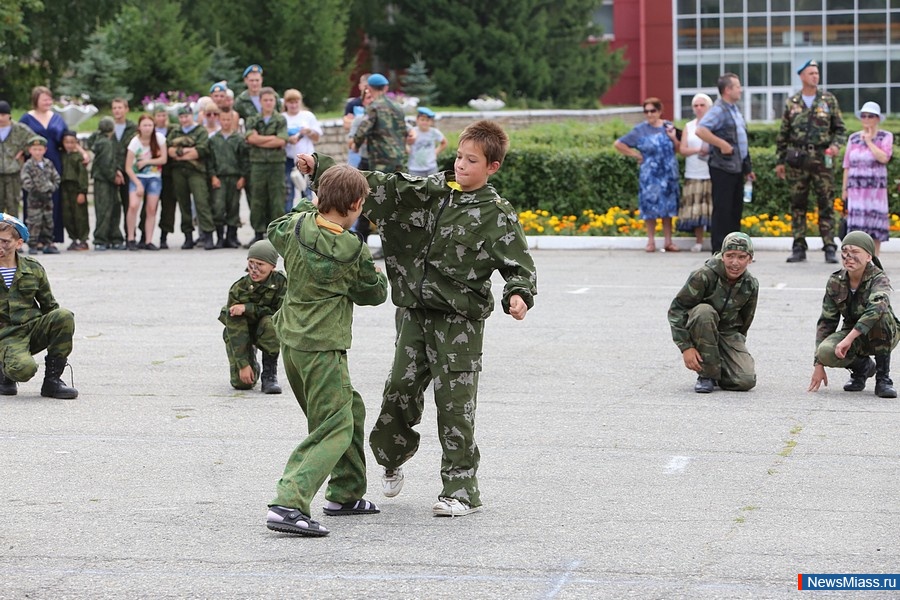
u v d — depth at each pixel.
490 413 10.66
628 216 23.86
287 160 22.92
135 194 22.75
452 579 6.66
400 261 7.69
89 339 14.37
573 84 66.06
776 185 23.45
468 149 7.52
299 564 6.93
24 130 22.34
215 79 49.50
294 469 7.43
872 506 7.93
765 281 18.09
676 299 11.50
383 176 7.65
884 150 19.34
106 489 8.48
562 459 9.17
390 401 7.84
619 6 70.88
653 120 21.45
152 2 48.03
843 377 12.07
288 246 7.48
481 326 7.73
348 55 66.44
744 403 10.98
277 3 53.94
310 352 7.41
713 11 58.62
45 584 6.67
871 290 11.07
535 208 24.55
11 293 11.38
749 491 8.30
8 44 49.34
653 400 11.12
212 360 13.14
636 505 8.02
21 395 11.54
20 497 8.29
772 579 6.62
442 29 63.94
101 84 44.44
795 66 57.75
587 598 6.36
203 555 7.10
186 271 19.88
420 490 8.47
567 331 14.62
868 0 56.75
